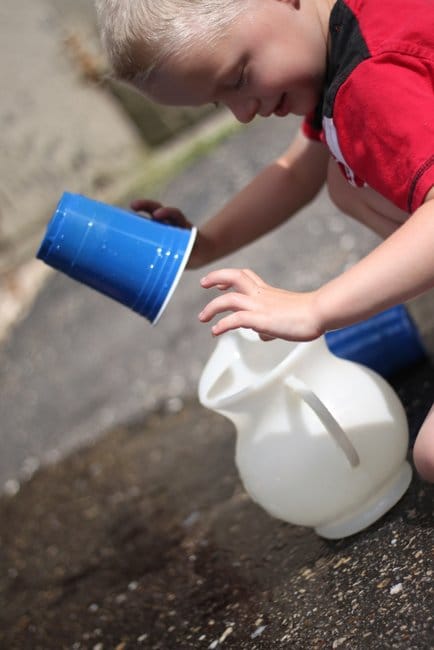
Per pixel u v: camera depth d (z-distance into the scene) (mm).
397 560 1448
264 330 1430
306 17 1574
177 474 2518
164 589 1911
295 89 1609
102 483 2727
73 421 3160
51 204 4602
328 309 1409
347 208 1923
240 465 1676
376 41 1490
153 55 1557
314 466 1584
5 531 2721
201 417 2807
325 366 1634
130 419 3029
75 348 3451
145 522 2334
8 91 4566
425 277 1394
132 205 1948
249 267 3166
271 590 1628
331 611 1425
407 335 2078
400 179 1434
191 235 1643
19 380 3457
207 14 1521
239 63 1550
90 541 2406
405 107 1423
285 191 2029
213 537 2020
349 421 1595
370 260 1410
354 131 1511
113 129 4641
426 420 1497
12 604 2254
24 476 3039
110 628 1865
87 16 4598
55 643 1930
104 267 1617
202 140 4312
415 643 1245
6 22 4555
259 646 1456
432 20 1502
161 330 3248
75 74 4613
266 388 1596
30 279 4164
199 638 1604
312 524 1651
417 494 1600
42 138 4602
